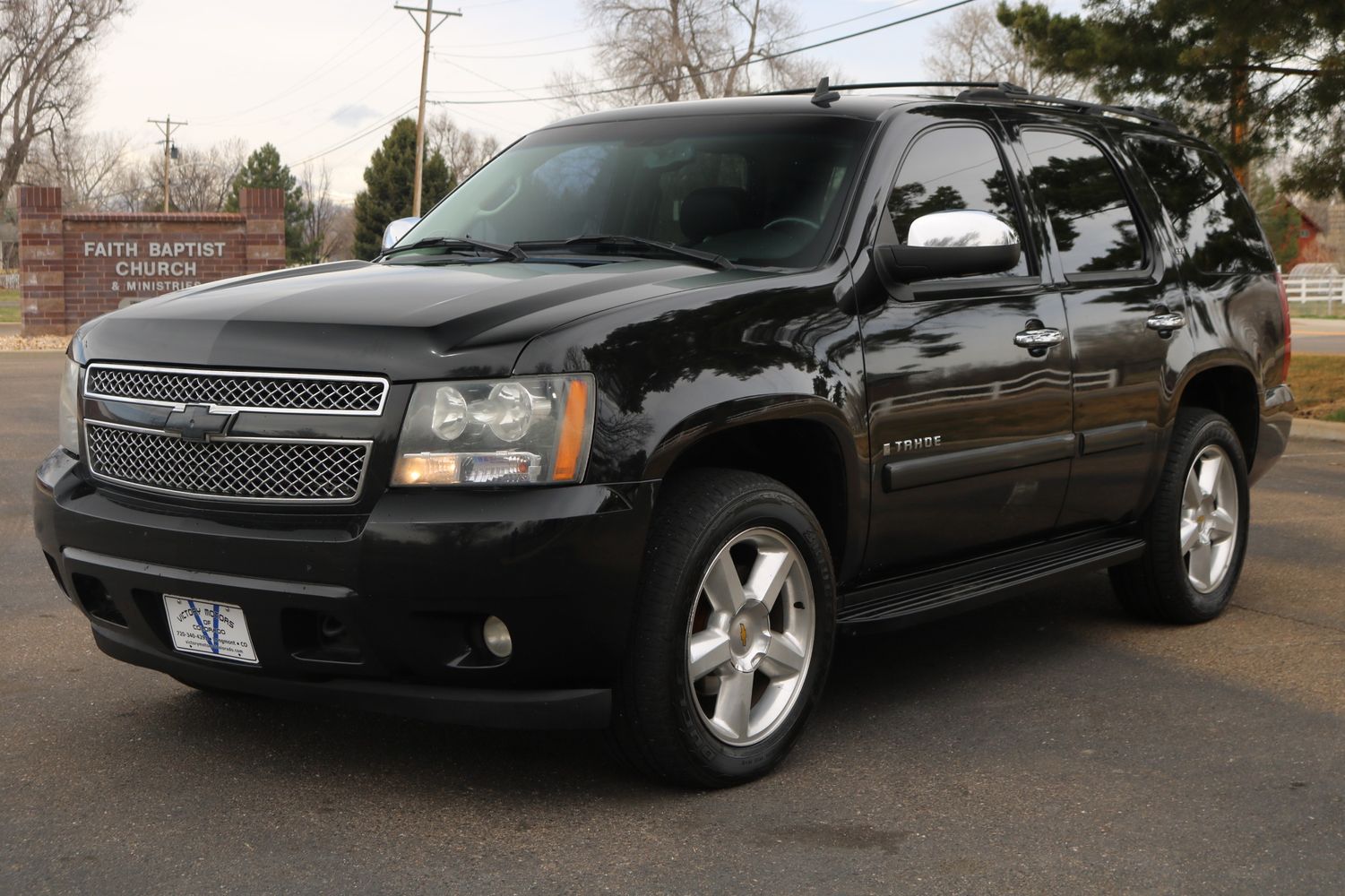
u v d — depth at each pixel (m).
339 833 3.17
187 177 113.94
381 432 3.11
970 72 59.62
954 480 4.07
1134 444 4.81
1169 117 14.95
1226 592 5.40
